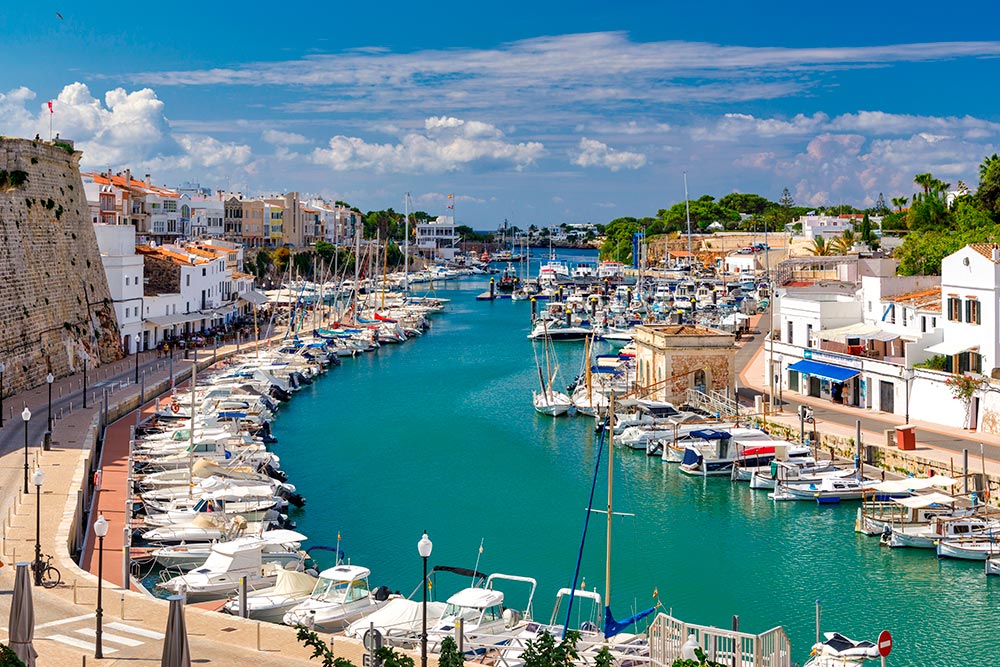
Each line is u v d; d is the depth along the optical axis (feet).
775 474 266.36
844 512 245.04
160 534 206.08
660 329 370.53
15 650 106.93
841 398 341.82
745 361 441.27
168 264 533.14
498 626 162.71
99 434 291.17
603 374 422.82
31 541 179.32
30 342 355.77
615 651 151.33
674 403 355.77
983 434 281.33
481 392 431.02
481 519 241.55
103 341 429.38
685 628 138.72
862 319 371.56
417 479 279.49
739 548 217.97
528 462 299.99
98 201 640.99
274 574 187.62
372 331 605.73
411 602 169.89
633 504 254.06
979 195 613.11
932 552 213.87
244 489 229.86
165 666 103.09
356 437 335.06
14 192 358.43
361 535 228.63
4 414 300.81
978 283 289.74
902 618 179.73
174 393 358.02
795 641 170.40
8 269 344.90
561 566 208.44
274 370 437.17
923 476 244.83
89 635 142.92
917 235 596.70
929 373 301.63
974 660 162.81
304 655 140.97
